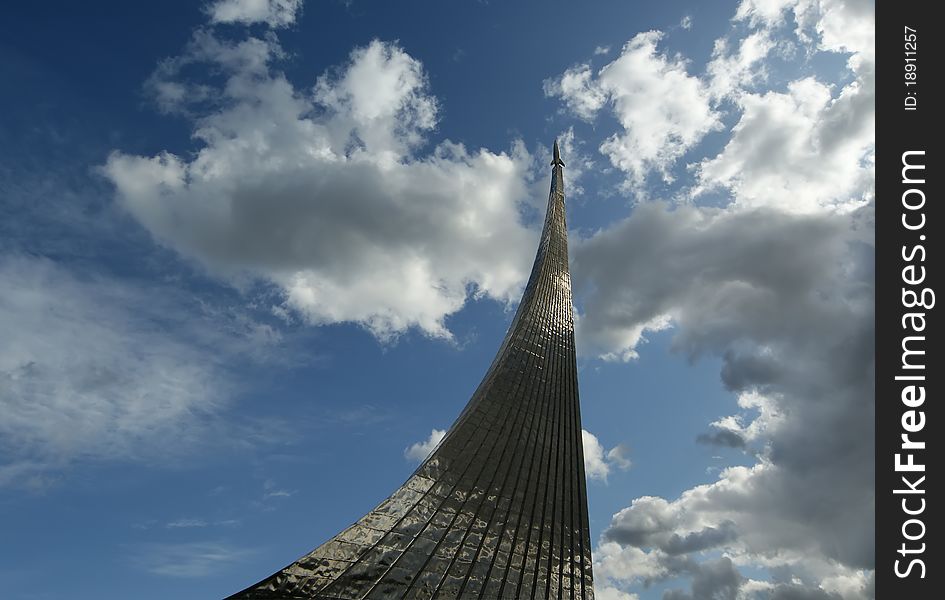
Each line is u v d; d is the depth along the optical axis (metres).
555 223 44.09
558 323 35.03
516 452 24.52
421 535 18.88
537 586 20.61
